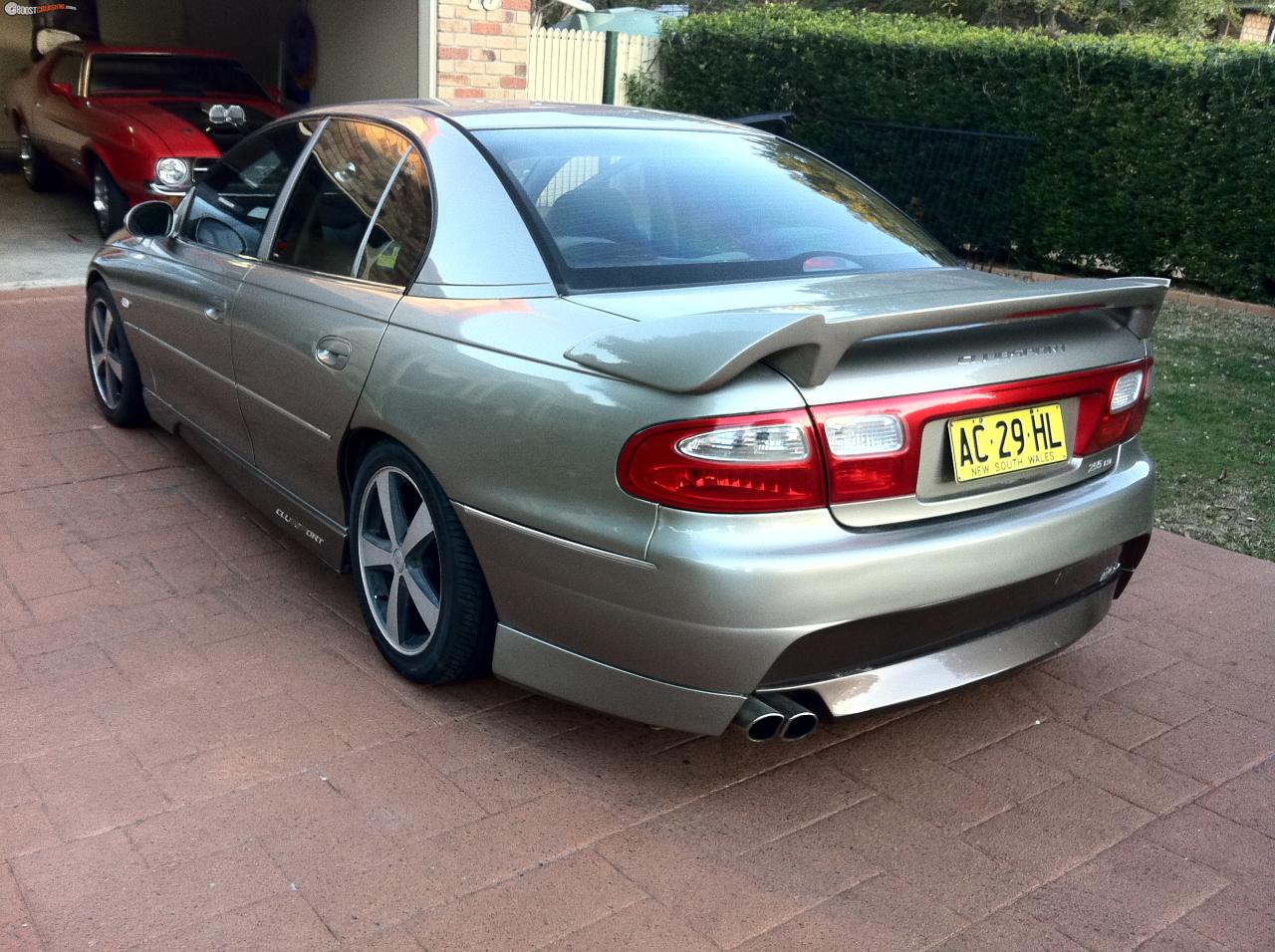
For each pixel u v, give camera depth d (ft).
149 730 9.69
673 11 77.56
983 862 8.50
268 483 12.82
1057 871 8.43
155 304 14.98
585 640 8.61
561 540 8.41
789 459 7.67
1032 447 8.84
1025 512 8.85
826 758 9.81
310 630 11.63
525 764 9.46
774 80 40.68
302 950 7.30
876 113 38.27
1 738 9.48
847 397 7.83
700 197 10.62
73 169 32.94
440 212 10.27
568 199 10.07
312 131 12.90
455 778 9.21
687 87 43.65
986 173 35.83
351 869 8.07
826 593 7.77
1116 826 9.02
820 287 9.39
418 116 11.42
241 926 7.48
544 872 8.15
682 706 8.21
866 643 8.20
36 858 8.03
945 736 10.25
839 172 12.40
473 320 9.41
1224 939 7.78
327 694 10.40
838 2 79.71
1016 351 8.66
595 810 8.91
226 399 13.23
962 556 8.27
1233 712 10.86
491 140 10.61
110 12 46.68
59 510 14.48
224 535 13.96
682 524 7.79
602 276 9.39
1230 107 30.48
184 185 28.68
